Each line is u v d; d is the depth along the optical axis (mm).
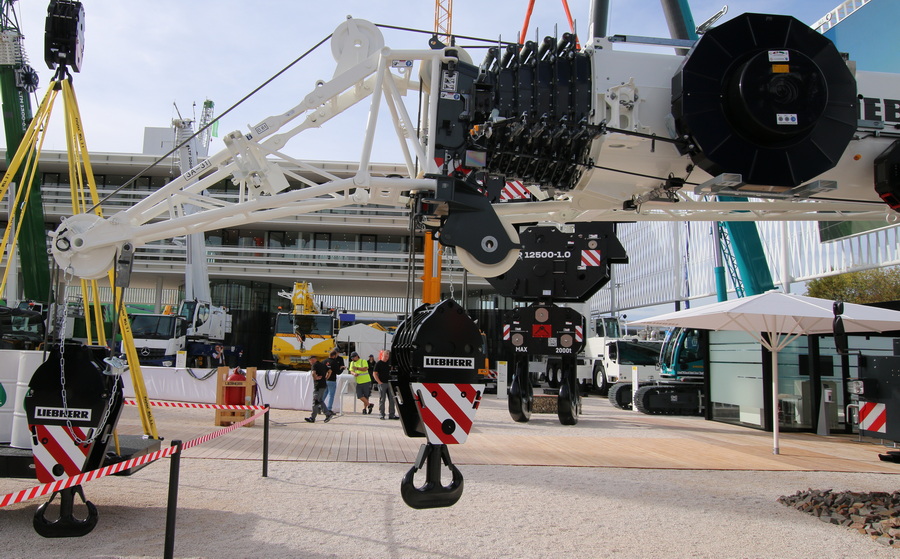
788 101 5504
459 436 4977
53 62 6801
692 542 5980
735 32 5691
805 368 15883
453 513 6820
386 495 7543
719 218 8242
